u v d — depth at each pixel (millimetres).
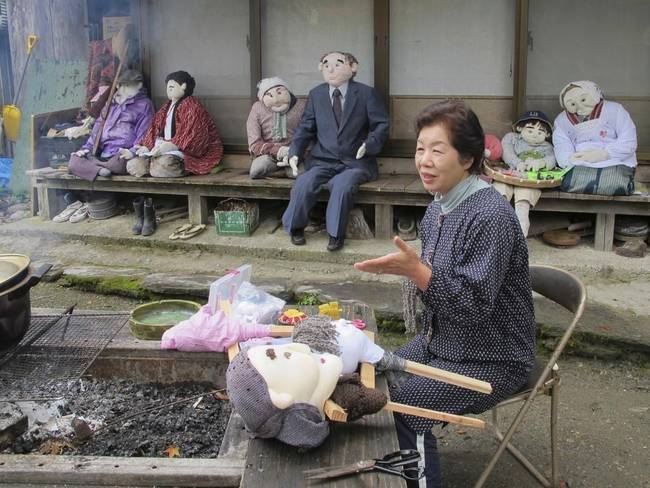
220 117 6605
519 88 5812
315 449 2158
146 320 3381
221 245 5633
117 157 6082
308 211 5453
